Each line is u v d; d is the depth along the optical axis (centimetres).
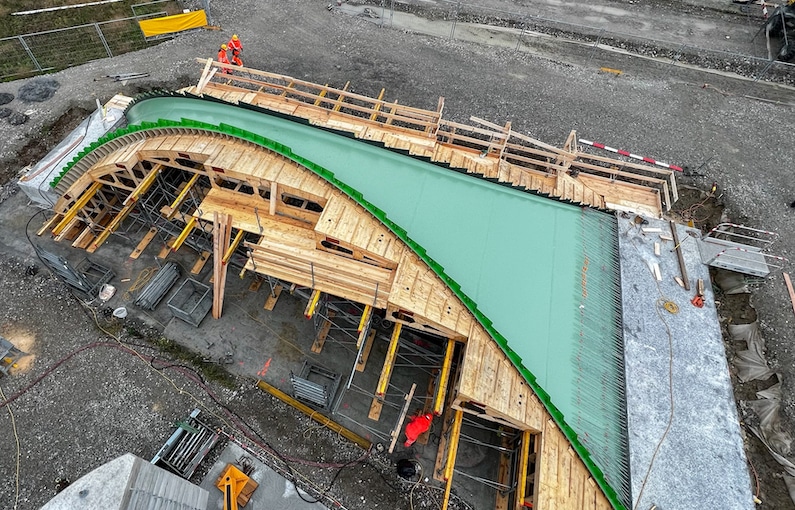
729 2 3544
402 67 2872
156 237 2019
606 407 1477
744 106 2831
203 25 2933
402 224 1647
